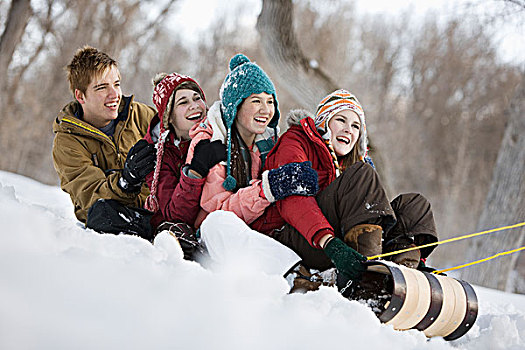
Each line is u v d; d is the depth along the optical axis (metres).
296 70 14.19
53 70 29.78
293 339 2.16
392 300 2.67
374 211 3.12
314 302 2.55
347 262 2.88
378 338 2.41
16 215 2.42
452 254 33.25
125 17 30.53
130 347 1.84
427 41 49.28
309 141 3.82
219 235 3.29
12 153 28.91
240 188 3.82
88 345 1.79
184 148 4.33
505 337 3.00
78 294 2.00
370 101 43.66
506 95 43.06
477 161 43.12
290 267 3.12
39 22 27.69
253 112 3.92
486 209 13.63
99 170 4.66
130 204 4.27
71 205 6.97
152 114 5.42
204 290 2.32
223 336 2.03
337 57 37.72
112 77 4.96
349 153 4.13
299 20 37.31
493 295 5.54
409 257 3.40
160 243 3.00
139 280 2.22
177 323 2.03
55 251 2.29
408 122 46.62
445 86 46.88
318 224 3.10
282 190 3.29
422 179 43.97
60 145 4.79
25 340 1.72
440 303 2.78
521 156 13.05
